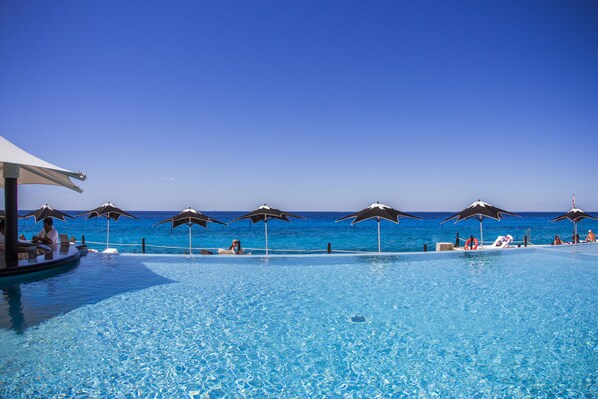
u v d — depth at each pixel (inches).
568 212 801.6
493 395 142.2
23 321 216.4
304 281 337.7
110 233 1715.1
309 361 170.9
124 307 247.6
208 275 359.6
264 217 613.3
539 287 319.9
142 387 144.8
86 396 137.3
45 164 295.6
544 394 142.9
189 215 600.4
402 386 149.0
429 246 1235.2
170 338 195.3
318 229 2036.2
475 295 290.8
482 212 606.2
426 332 208.7
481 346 189.0
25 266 316.5
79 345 183.5
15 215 319.9
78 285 305.0
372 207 551.8
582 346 189.0
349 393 143.3
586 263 445.1
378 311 247.8
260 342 192.4
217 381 151.0
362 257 469.1
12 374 153.3
